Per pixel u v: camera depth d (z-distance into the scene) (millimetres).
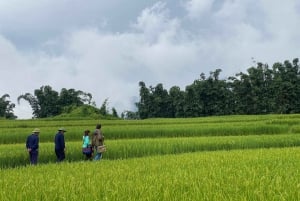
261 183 9234
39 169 15273
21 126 54812
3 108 150125
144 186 9367
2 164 22859
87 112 99625
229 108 135500
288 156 17875
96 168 15188
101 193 8836
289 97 124375
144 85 153375
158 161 17375
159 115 151250
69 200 8234
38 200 8336
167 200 7789
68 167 15859
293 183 9305
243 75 131125
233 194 8109
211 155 19578
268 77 130375
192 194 8172
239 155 18969
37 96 153750
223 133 43906
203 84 137375
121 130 41781
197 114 138375
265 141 30516
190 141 30094
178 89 148000
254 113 129875
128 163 16922
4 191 9156
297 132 43906
